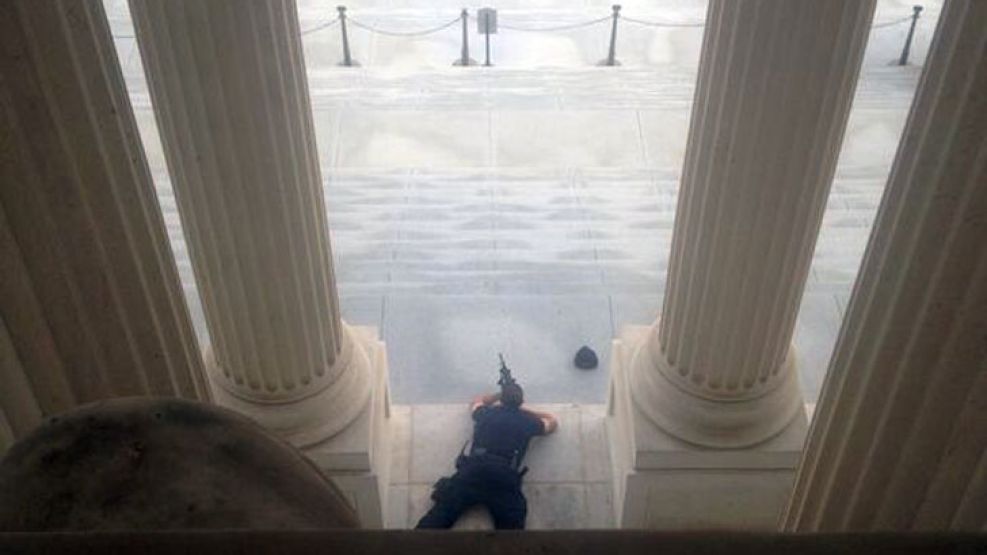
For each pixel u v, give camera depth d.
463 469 8.61
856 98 16.02
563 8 19.61
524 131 15.11
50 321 4.40
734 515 8.24
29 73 3.88
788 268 6.79
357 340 8.61
